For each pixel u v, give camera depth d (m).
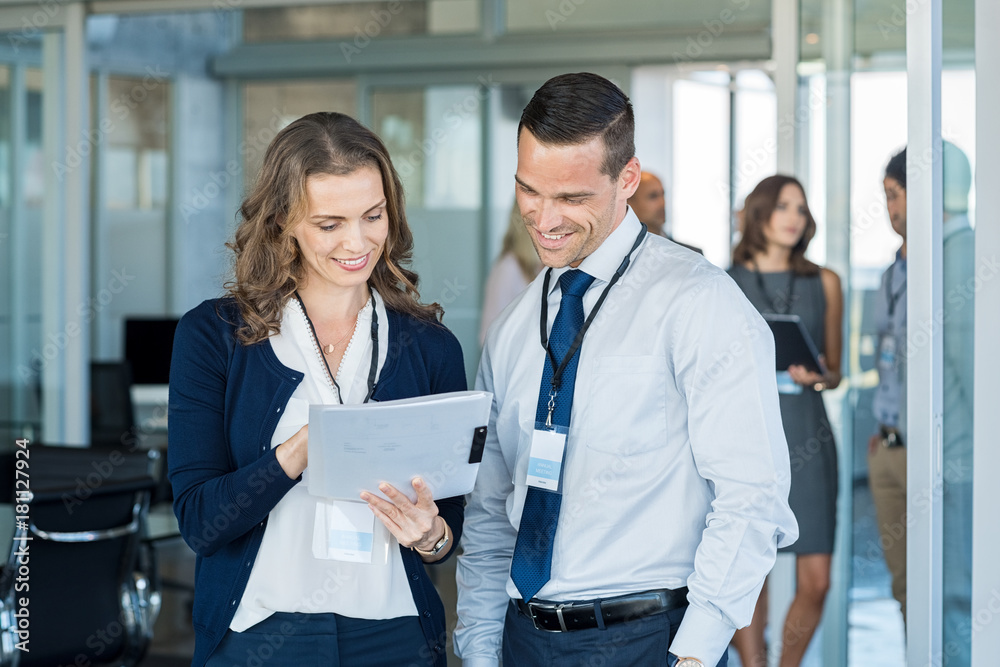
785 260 3.80
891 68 3.63
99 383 5.25
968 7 2.04
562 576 1.67
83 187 4.54
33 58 4.53
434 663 1.73
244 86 7.28
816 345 3.77
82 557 2.80
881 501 3.74
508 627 1.77
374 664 1.66
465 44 6.33
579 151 1.55
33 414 4.61
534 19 6.23
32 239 4.58
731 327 1.59
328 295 1.72
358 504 1.59
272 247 1.65
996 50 1.96
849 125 3.71
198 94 7.11
